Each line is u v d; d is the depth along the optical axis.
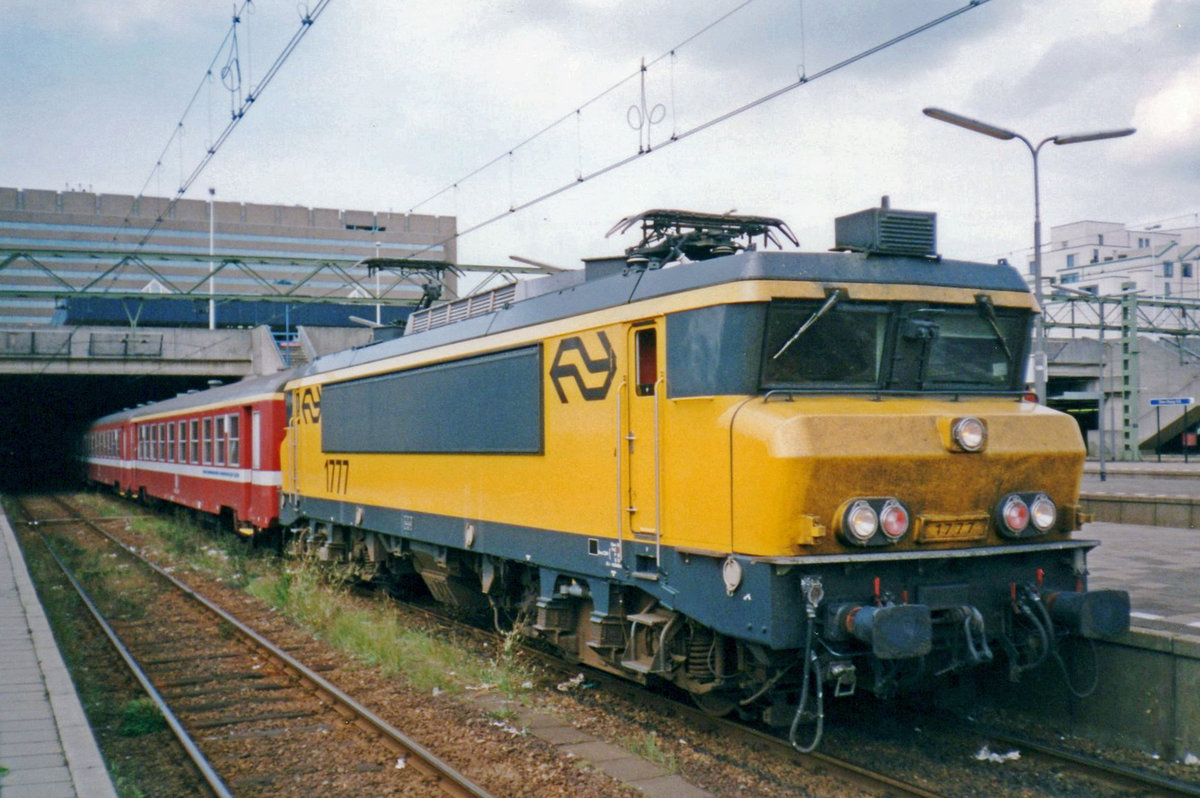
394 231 97.25
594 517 8.32
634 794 6.35
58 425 65.12
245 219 92.38
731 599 6.80
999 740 7.41
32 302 87.69
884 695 6.91
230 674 10.01
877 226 7.38
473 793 6.28
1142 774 6.57
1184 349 49.62
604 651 8.44
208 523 23.92
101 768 6.11
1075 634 7.33
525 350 9.30
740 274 6.98
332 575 14.77
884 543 6.61
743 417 6.75
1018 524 7.04
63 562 18.53
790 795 6.44
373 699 8.82
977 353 7.74
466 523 10.50
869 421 6.64
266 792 6.67
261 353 34.25
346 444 13.96
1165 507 17.48
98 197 89.62
